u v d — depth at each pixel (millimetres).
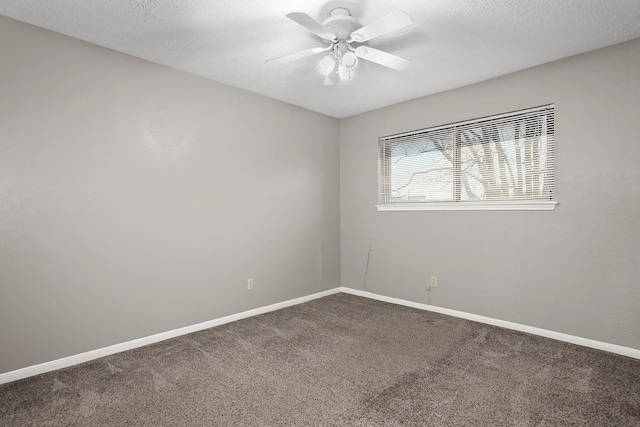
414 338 2869
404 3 2002
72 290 2410
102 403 1925
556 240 2816
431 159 3654
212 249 3199
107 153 2566
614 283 2553
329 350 2635
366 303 3955
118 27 2270
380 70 2953
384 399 1956
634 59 2447
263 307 3615
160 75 2850
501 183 3162
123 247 2648
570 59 2719
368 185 4188
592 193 2637
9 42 2156
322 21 2176
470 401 1928
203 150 3127
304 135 4047
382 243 4062
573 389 2045
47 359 2303
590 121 2635
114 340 2602
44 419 1780
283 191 3818
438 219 3557
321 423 1744
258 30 2305
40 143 2275
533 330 2941
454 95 3412
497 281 3156
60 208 2355
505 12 2092
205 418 1787
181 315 2982
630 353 2479
